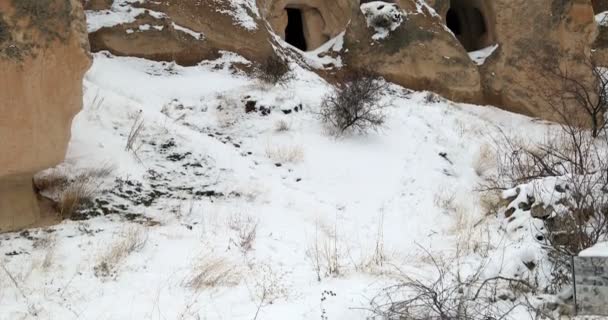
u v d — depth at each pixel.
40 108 6.97
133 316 5.40
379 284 6.11
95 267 6.36
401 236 8.84
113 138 9.60
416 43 17.45
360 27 17.27
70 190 7.96
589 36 18.52
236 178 9.77
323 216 9.35
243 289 6.13
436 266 6.63
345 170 11.31
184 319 5.38
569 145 12.58
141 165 9.23
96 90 10.80
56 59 6.96
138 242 7.09
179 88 13.27
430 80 17.47
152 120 10.51
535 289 5.82
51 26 6.83
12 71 6.60
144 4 14.62
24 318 5.24
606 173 7.75
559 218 7.00
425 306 5.38
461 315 5.16
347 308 5.51
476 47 20.05
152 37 14.26
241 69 14.83
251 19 15.59
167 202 8.64
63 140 7.40
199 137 10.55
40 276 6.11
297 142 11.87
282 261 7.12
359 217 9.70
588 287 5.00
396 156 12.30
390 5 17.59
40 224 7.57
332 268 6.85
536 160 10.58
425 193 10.88
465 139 14.08
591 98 17.48
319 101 13.59
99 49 13.85
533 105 18.19
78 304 5.59
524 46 18.41
